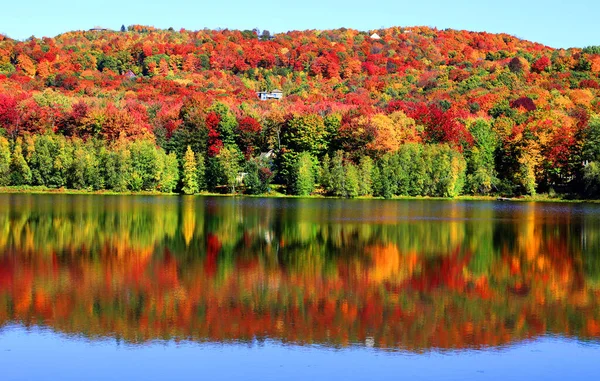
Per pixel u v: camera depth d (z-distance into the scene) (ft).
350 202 411.75
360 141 485.15
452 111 591.37
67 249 210.38
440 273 181.47
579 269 187.83
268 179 469.57
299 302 151.64
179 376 110.93
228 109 554.46
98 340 126.11
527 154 466.70
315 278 173.88
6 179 470.39
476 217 313.32
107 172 469.16
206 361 116.78
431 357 119.34
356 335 130.11
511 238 241.35
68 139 488.44
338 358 118.52
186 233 247.50
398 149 480.23
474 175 475.72
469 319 140.67
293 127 490.49
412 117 543.80
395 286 166.61
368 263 193.26
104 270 180.55
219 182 479.00
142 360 117.08
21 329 131.44
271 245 222.28
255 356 118.93
